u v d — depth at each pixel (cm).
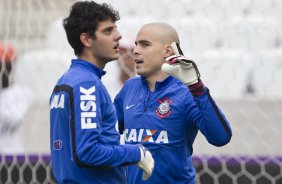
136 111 1515
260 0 2619
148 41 1502
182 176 1495
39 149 2364
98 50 1330
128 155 1273
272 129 2186
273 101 2197
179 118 1477
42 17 2902
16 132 2359
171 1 2662
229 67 2467
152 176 1483
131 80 1583
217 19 2633
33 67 2552
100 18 1319
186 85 1398
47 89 2517
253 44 2536
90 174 1281
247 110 2206
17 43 2802
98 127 1249
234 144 2198
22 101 2389
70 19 1334
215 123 1389
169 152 1477
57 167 1313
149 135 1488
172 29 1527
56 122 1308
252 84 2466
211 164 2042
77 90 1260
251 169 2014
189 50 2586
